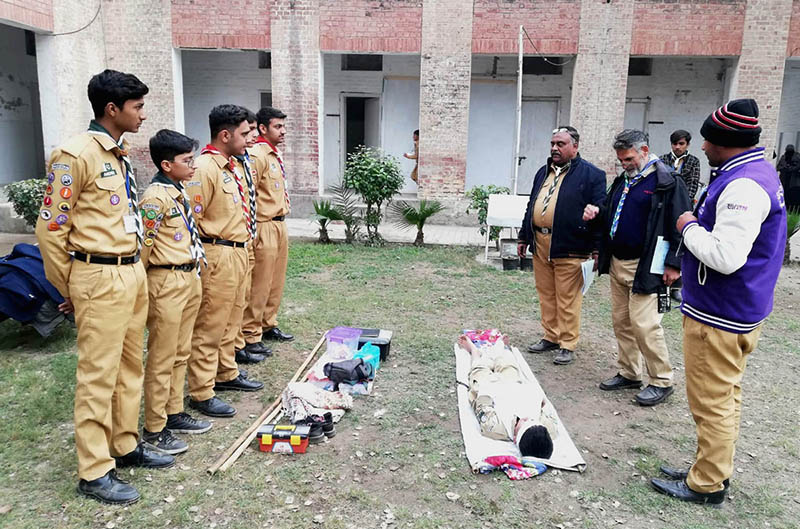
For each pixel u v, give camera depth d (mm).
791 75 15258
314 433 3641
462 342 5195
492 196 8617
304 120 11922
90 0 11477
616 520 3018
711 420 3055
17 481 3166
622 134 4348
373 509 3029
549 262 5227
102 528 2816
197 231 3697
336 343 4844
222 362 4305
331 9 11562
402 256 9055
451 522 2955
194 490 3121
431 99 11680
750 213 2768
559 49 11438
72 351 5027
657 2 11164
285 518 2939
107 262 2898
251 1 11641
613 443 3797
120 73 2902
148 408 3490
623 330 4566
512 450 3561
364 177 9578
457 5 11367
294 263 8344
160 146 3350
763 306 2916
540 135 13734
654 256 4105
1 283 4816
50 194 2781
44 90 10672
